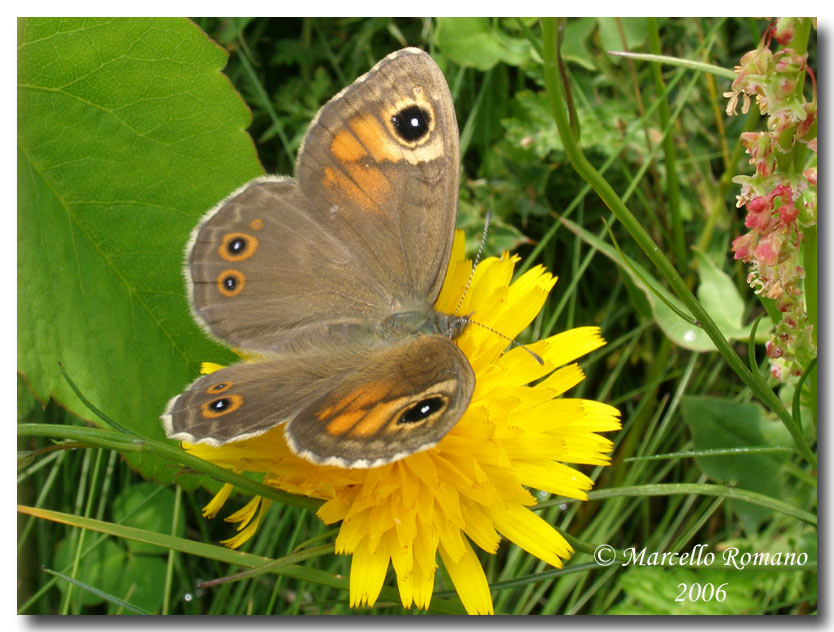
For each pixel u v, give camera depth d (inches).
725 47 6.8
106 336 5.4
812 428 5.8
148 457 5.5
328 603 5.3
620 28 6.6
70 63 5.2
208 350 5.6
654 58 5.2
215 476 4.6
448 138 4.7
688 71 6.8
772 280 4.8
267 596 6.0
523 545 4.6
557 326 6.7
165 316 5.5
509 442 4.7
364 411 4.3
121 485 6.2
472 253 6.5
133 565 6.0
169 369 5.5
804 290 5.1
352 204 4.8
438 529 4.5
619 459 6.3
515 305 5.0
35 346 5.3
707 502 5.8
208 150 5.4
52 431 4.6
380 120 4.8
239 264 4.8
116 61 5.3
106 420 4.7
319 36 6.9
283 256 4.8
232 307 4.8
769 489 5.8
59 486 6.1
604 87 6.9
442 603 4.9
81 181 5.4
